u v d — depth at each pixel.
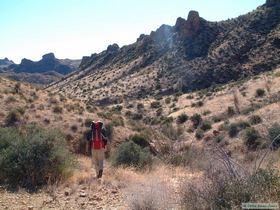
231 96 71.94
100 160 12.54
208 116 65.12
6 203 8.79
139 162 16.39
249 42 116.38
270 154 10.23
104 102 112.88
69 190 10.27
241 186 6.48
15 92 36.28
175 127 63.78
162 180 10.89
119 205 8.67
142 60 148.62
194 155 15.80
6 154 11.31
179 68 120.50
